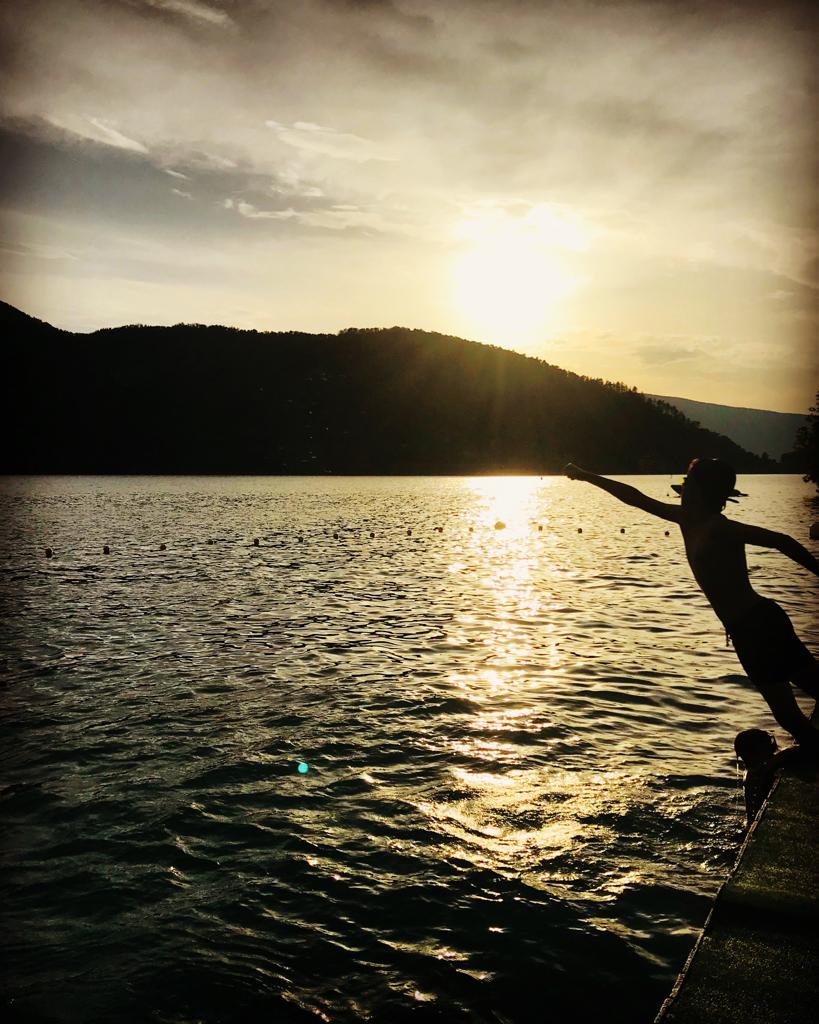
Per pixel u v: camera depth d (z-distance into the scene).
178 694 11.08
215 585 22.14
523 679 11.87
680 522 5.13
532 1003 4.57
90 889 5.89
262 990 4.71
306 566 26.66
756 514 61.91
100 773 8.16
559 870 6.09
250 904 5.67
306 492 96.00
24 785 7.85
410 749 8.81
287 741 9.09
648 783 7.78
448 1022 4.43
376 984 4.77
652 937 5.19
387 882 5.95
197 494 88.62
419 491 104.50
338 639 14.79
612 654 13.55
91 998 4.63
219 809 7.27
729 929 3.47
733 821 6.89
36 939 5.25
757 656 4.76
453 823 6.93
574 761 8.42
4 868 6.21
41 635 15.22
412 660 13.11
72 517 52.12
